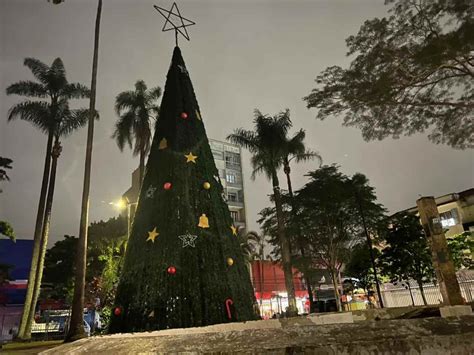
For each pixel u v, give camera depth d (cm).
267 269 3938
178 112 482
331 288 3109
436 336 138
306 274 2266
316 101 1148
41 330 2562
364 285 2188
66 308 3044
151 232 394
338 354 131
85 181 1347
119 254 2220
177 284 362
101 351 167
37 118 2302
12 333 2755
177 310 349
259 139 2242
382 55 1017
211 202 433
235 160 5488
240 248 439
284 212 2378
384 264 1934
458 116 1102
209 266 383
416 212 2352
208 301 362
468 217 2552
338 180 2247
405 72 1018
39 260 2070
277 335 148
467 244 1941
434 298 2059
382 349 133
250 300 398
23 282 2995
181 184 423
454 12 948
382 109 1128
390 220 2116
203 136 488
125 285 373
